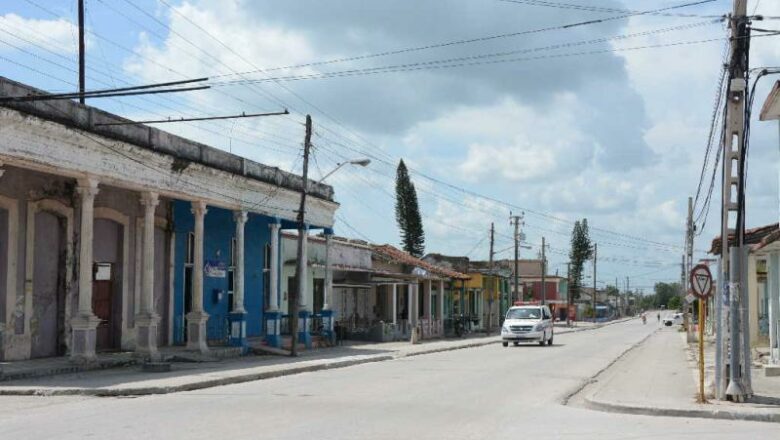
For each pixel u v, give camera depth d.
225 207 28.95
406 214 69.50
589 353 33.03
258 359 27.17
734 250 15.18
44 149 19.56
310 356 29.42
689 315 43.88
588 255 105.62
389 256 46.97
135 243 26.89
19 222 21.94
